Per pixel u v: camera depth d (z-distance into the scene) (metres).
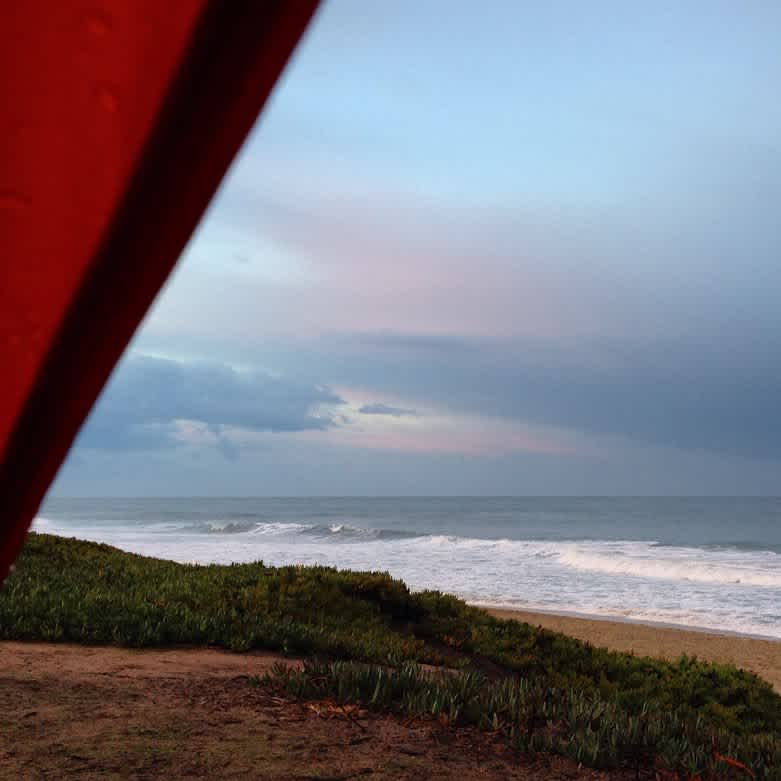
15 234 0.37
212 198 0.37
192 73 0.35
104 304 0.39
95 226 0.37
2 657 7.45
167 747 5.01
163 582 13.02
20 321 0.39
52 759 4.64
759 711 11.66
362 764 5.01
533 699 6.89
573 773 5.29
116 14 0.35
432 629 12.68
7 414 0.40
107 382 0.40
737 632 27.64
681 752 5.86
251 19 0.35
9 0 0.35
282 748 5.17
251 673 7.61
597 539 93.12
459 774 5.02
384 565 51.88
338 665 7.20
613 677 12.41
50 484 0.42
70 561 14.94
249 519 141.62
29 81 0.36
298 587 13.07
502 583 42.31
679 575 46.69
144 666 7.58
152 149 0.36
